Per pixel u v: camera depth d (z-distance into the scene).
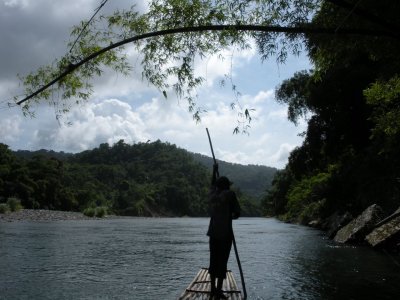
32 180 89.88
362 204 27.84
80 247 17.44
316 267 11.54
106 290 8.52
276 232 31.16
